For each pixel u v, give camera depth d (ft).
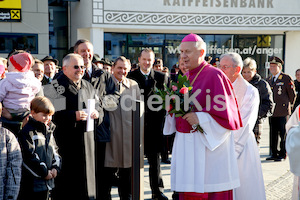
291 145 9.52
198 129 10.78
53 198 13.48
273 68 23.80
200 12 45.14
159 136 16.07
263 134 32.50
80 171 13.39
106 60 24.81
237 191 13.25
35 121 11.35
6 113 11.78
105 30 45.78
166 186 18.24
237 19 45.85
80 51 14.17
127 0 43.42
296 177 12.21
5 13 43.42
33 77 12.34
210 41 48.16
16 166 9.99
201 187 10.89
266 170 21.15
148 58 16.78
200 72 11.39
